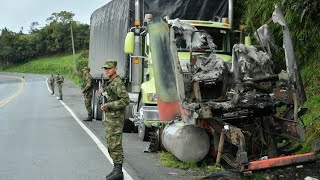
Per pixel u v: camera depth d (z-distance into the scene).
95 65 17.34
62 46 114.06
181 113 7.30
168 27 7.65
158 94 7.68
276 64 9.27
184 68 8.15
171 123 8.02
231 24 11.16
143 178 6.79
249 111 7.29
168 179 6.70
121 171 6.67
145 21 10.72
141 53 10.95
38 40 118.94
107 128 6.69
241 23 12.70
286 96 6.88
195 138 7.26
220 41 10.29
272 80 7.14
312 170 6.32
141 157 8.48
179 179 6.68
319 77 9.79
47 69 100.44
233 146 7.09
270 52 7.62
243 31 10.42
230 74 7.17
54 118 16.53
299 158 6.20
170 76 7.59
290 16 10.10
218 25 10.23
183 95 7.10
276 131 7.15
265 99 6.88
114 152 6.65
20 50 120.00
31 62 115.75
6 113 19.22
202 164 7.51
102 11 16.44
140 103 10.38
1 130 12.96
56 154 9.01
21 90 45.72
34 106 23.55
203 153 7.30
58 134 11.86
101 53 16.11
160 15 11.28
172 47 7.26
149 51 10.20
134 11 11.68
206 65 7.29
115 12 13.74
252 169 6.02
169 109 7.66
